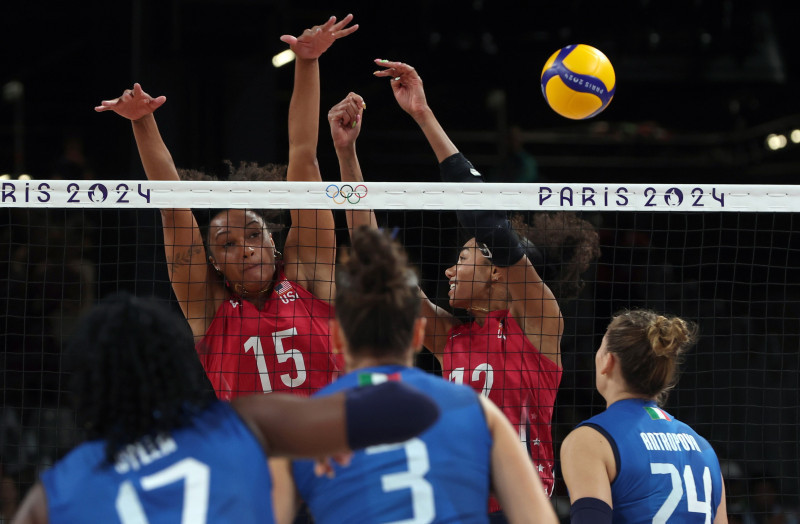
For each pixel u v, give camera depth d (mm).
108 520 4426
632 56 29953
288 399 4879
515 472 5395
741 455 24234
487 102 33625
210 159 24281
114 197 8828
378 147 32969
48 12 29531
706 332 27016
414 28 30156
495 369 9359
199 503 4477
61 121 32562
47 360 23250
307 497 5355
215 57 23047
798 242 31312
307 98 9492
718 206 9094
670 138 34875
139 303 4859
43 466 17453
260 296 9414
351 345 5395
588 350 24953
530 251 9984
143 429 4605
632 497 7324
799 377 25656
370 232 5531
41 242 25391
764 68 31438
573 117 10008
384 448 5191
